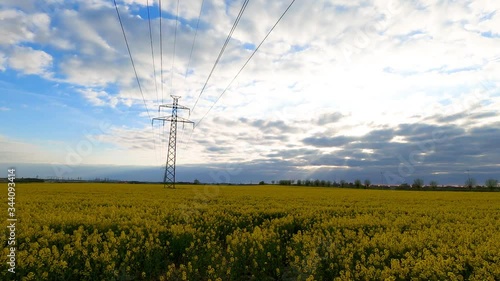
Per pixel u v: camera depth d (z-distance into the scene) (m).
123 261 8.66
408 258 8.13
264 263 8.73
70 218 13.85
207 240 11.69
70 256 8.38
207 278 8.62
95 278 7.73
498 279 7.34
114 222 13.66
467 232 11.79
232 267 8.53
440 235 11.66
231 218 16.23
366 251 9.62
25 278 6.82
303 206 21.61
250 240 10.26
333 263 8.37
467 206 23.75
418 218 16.52
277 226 14.30
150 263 8.66
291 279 8.51
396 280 7.40
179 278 8.67
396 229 12.86
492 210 21.28
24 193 29.52
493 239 10.36
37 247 8.99
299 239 10.95
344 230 12.37
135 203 22.25
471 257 8.25
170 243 10.96
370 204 24.31
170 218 15.72
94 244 9.74
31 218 14.12
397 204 25.12
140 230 11.49
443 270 7.52
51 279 7.39
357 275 7.41
